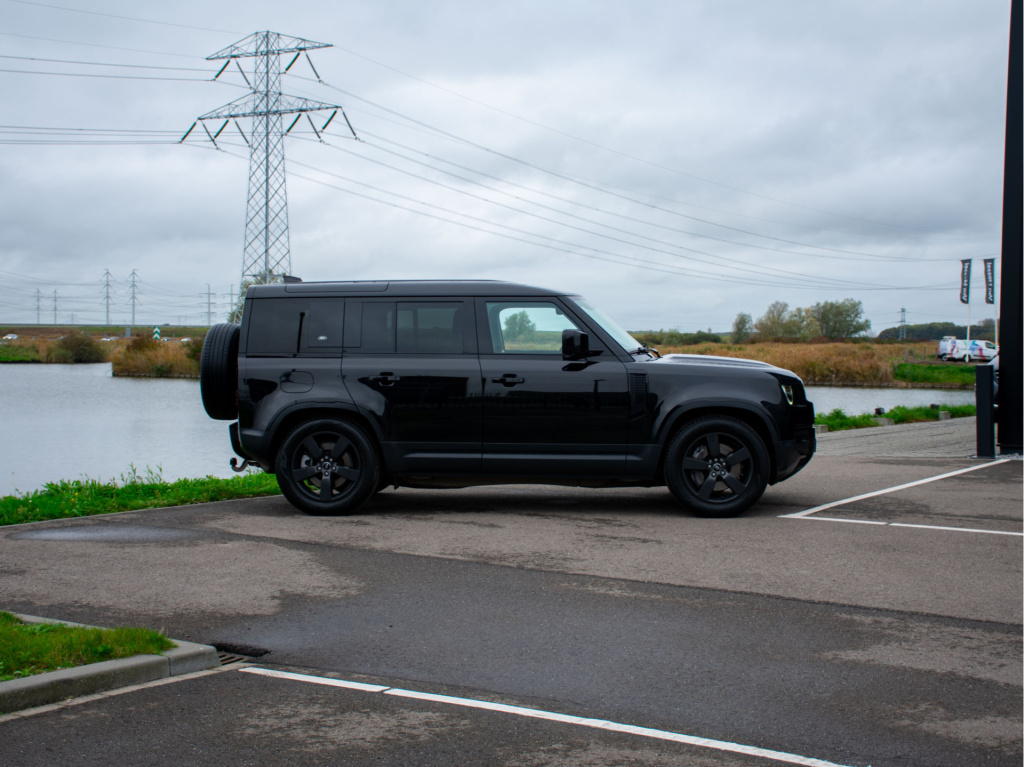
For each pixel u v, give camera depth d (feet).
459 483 27.20
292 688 12.86
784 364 161.79
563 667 13.80
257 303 27.48
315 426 26.84
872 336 335.06
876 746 11.01
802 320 334.85
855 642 15.05
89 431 74.95
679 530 24.56
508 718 11.81
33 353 237.86
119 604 17.08
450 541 23.12
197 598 17.57
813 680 13.29
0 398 112.06
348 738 11.11
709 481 26.37
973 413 81.15
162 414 91.45
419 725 11.55
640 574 19.61
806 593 18.08
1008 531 24.35
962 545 22.58
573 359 26.35
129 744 10.86
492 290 27.09
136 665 13.01
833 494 31.01
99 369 195.62
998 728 11.57
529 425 26.35
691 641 15.07
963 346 221.66
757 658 14.24
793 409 26.58
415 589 18.31
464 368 26.53
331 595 17.84
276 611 16.74
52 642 13.29
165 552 21.75
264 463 27.37
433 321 27.02
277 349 27.14
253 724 11.51
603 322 27.25
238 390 27.09
